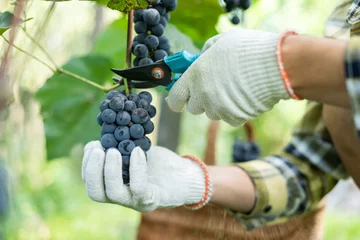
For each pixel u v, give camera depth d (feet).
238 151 11.12
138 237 10.10
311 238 9.50
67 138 9.57
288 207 8.34
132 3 6.16
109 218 20.68
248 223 8.36
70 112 9.57
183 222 9.36
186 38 8.23
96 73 9.55
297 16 18.44
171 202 6.68
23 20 6.22
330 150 8.55
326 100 5.65
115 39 10.48
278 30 16.65
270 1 15.72
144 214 9.92
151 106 5.99
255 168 8.31
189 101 6.26
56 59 15.29
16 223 13.41
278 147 26.84
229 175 7.98
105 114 5.72
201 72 5.95
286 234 9.20
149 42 6.29
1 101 5.36
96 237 18.45
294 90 5.76
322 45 5.48
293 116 26.40
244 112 6.02
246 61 5.82
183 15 8.75
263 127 25.27
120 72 6.13
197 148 26.27
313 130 8.74
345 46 5.37
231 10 7.73
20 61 6.99
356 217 21.57
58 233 17.88
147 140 5.93
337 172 8.61
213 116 6.24
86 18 16.44
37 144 18.26
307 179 8.50
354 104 5.28
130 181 5.69
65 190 20.80
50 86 9.53
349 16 6.70
